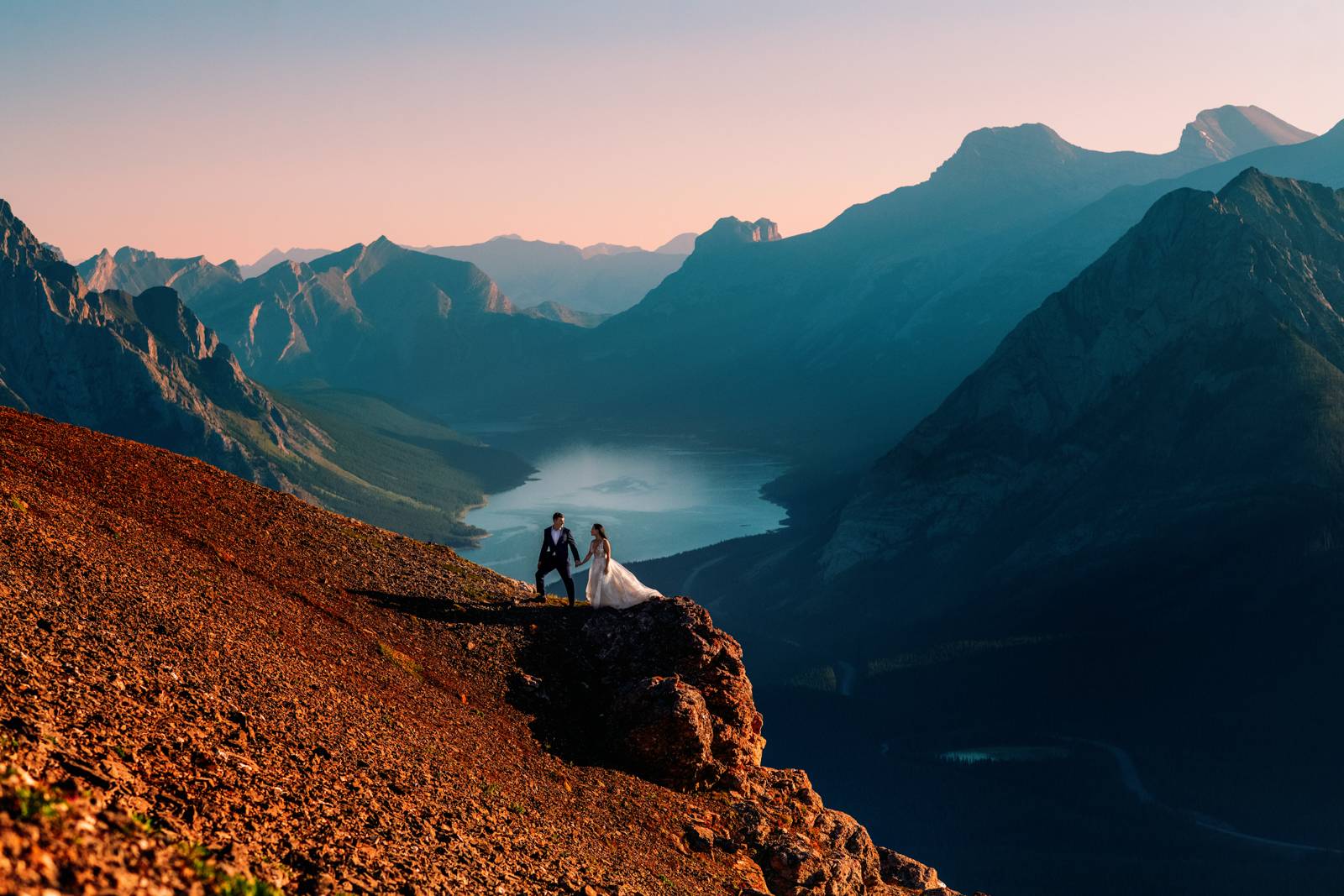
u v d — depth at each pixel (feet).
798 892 95.81
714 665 118.01
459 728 86.33
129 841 34.86
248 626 80.59
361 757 66.13
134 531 93.30
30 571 67.77
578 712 106.83
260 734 59.98
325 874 45.34
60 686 50.85
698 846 91.50
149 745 49.57
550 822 75.82
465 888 53.11
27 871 27.78
